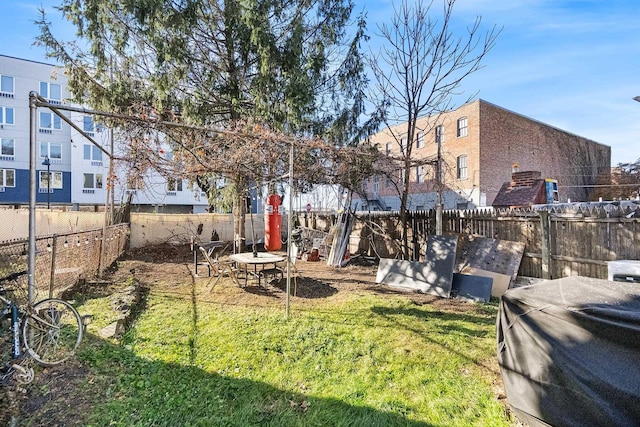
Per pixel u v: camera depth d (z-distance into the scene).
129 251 10.58
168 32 6.41
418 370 3.14
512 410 2.49
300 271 7.96
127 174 7.31
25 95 22.19
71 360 3.05
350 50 8.27
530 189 14.59
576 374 2.09
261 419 2.40
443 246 6.24
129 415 2.39
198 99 7.11
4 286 3.03
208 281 6.66
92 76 7.05
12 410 2.32
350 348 3.56
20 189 22.20
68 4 6.23
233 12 6.85
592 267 5.41
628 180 22.84
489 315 4.77
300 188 9.24
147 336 3.73
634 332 1.96
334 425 2.37
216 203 9.75
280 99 7.15
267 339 3.72
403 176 9.52
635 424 1.87
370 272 7.99
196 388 2.76
